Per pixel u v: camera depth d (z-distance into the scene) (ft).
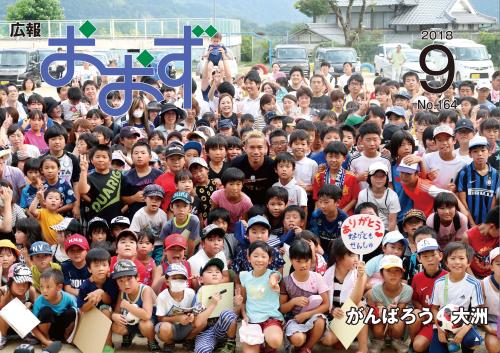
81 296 23.15
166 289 22.86
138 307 22.68
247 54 145.18
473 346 21.70
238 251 24.86
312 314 22.21
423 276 22.86
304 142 28.35
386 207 26.63
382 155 28.86
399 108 34.86
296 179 28.40
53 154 29.53
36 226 26.25
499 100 42.52
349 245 22.16
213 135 31.99
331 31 145.69
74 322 23.22
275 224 25.88
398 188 27.61
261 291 22.61
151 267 24.88
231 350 22.72
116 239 25.94
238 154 29.71
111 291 23.13
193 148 29.50
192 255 25.99
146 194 26.32
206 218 27.40
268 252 22.81
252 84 41.34
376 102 42.63
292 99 41.47
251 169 27.55
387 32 126.52
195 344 22.63
